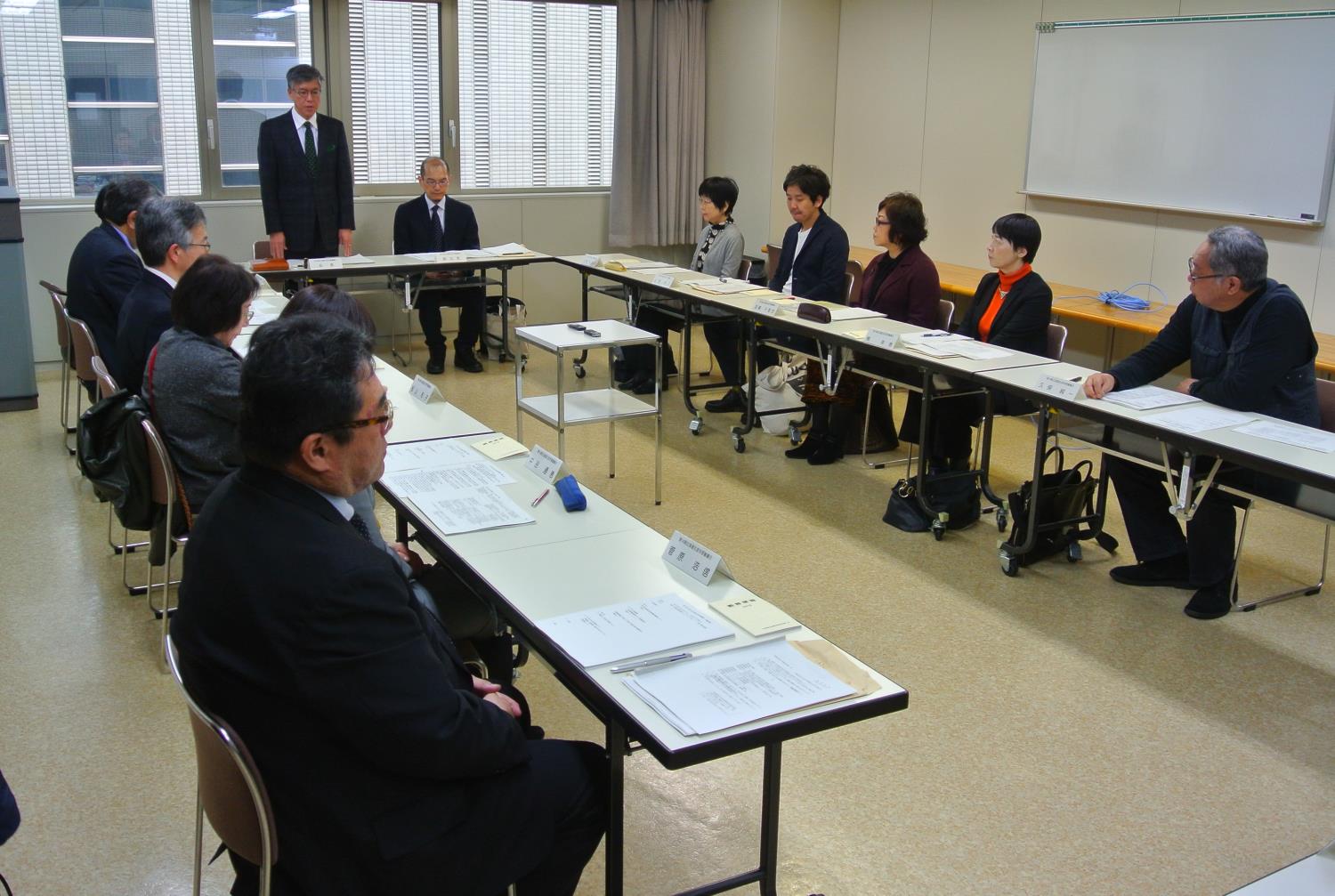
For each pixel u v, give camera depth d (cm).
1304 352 328
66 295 438
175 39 639
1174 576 372
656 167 762
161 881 222
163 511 300
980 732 281
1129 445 354
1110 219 573
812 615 347
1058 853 234
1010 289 446
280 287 593
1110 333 571
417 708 146
